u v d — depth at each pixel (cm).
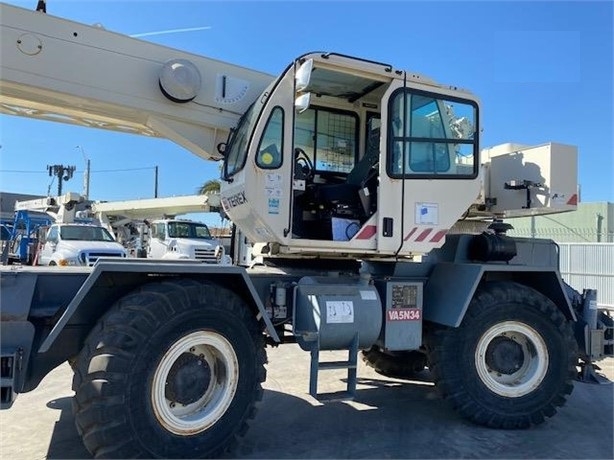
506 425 461
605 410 528
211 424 366
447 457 392
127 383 333
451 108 494
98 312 379
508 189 557
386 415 490
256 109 455
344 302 441
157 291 360
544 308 489
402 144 471
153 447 340
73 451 385
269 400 522
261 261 530
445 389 465
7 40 432
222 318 373
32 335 351
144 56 478
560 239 1816
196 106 494
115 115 498
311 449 400
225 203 488
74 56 453
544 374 481
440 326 487
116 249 1478
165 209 2000
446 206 484
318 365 422
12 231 1986
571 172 532
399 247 466
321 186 501
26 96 459
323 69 458
